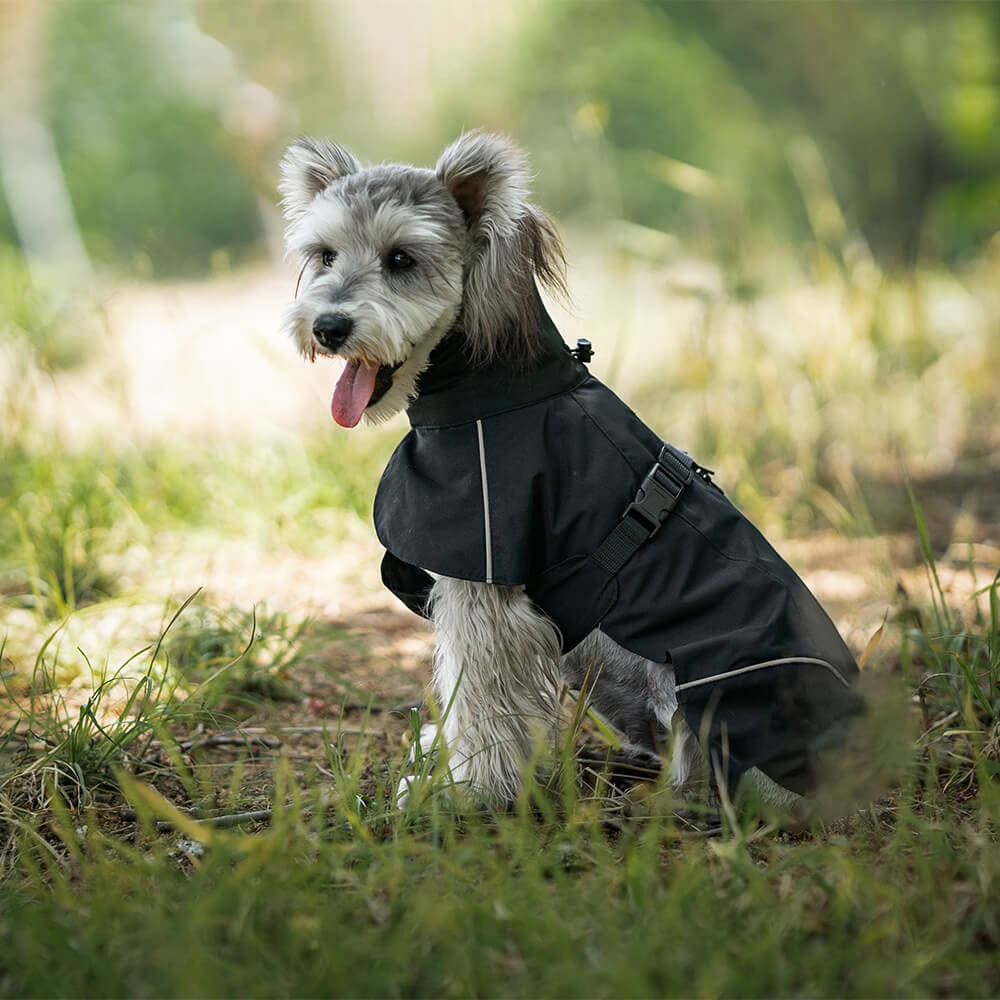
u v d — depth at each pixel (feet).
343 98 108.17
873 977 10.99
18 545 26.81
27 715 17.58
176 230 118.42
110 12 122.21
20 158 108.37
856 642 22.03
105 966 11.27
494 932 11.95
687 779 15.80
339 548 30.17
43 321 35.63
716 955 11.25
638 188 80.59
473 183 16.60
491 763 15.87
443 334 16.38
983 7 79.71
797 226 77.56
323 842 14.16
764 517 30.22
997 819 13.84
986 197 56.03
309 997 10.98
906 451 35.01
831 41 85.61
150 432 36.11
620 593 15.42
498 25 100.68
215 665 21.30
